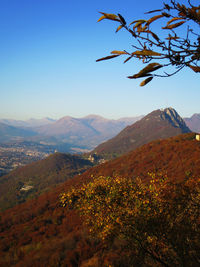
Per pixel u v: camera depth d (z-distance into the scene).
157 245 4.23
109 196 4.61
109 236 4.52
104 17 1.02
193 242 3.86
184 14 1.02
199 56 1.03
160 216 4.15
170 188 4.39
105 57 1.03
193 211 4.05
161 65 0.99
